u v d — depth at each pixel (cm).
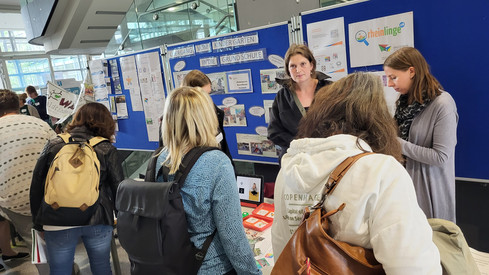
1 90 230
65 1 664
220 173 109
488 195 202
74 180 166
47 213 167
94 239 187
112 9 697
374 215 65
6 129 213
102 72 407
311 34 240
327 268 65
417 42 202
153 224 102
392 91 215
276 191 89
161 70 349
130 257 109
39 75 955
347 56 229
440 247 89
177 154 114
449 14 188
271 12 289
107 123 193
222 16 335
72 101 417
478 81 188
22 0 760
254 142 295
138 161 415
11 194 216
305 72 194
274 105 215
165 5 379
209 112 119
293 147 82
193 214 109
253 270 110
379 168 67
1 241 297
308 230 69
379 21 211
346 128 77
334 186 70
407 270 60
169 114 116
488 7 177
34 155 219
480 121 191
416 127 167
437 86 164
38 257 182
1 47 898
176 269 104
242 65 283
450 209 171
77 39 736
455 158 204
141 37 412
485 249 209
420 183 170
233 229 108
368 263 65
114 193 188
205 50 305
